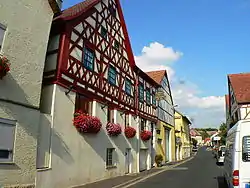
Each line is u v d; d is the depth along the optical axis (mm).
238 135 8648
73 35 13695
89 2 16281
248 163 8406
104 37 17031
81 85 14086
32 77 10336
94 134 14914
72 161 12859
